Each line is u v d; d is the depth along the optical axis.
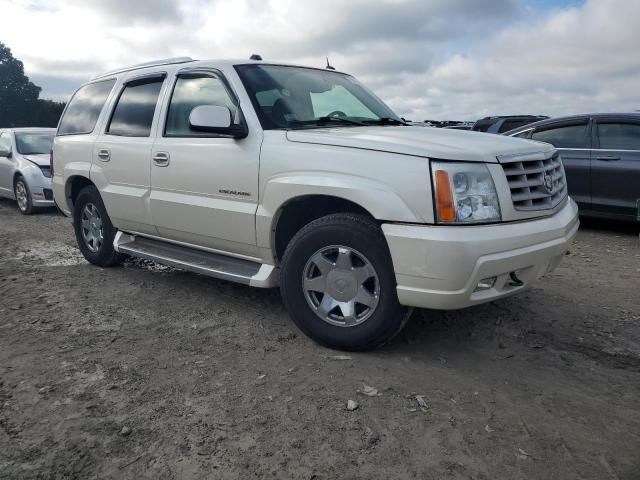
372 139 3.33
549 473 2.37
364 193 3.20
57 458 2.47
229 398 2.99
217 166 4.00
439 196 3.02
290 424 2.73
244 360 3.46
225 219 3.99
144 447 2.55
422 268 3.05
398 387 3.10
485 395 3.02
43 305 4.51
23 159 10.13
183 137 4.35
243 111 3.92
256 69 4.25
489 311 4.29
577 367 3.38
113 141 5.04
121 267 5.74
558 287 5.00
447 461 2.45
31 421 2.76
